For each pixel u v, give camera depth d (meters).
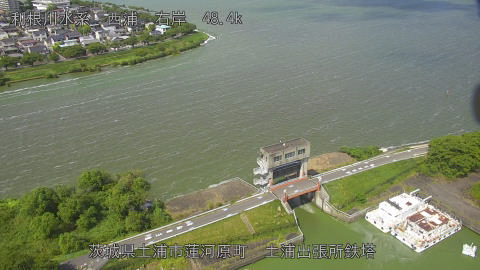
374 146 134.38
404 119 155.88
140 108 171.00
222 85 193.50
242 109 166.00
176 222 99.06
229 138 144.62
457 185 115.81
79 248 91.56
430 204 109.69
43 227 94.19
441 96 174.00
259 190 111.62
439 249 96.81
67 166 130.38
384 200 111.75
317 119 156.62
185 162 131.75
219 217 100.25
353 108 164.75
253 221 99.44
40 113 169.62
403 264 92.81
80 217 99.12
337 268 91.75
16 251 84.12
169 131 150.38
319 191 112.31
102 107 173.75
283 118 157.62
